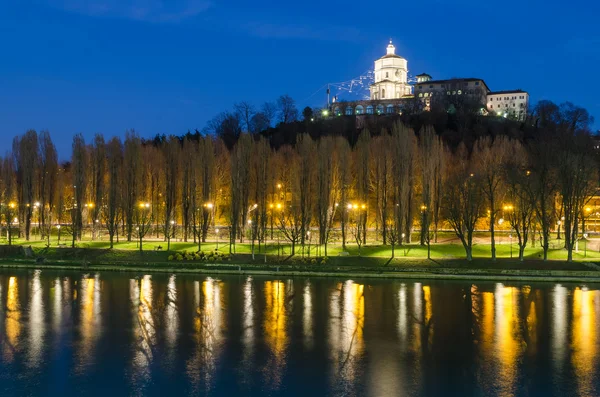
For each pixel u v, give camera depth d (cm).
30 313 6197
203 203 10938
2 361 4709
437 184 10606
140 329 5609
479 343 5231
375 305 6644
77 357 4803
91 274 8700
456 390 4156
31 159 11294
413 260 9156
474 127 19038
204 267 9069
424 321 5947
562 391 4156
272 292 7356
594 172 10244
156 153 12425
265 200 10688
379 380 4341
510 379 4378
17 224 13000
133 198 11094
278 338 5338
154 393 4088
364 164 10638
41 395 4062
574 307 6606
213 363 4672
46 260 9500
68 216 13150
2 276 8481
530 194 9444
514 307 6588
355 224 11150
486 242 11006
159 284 7875
